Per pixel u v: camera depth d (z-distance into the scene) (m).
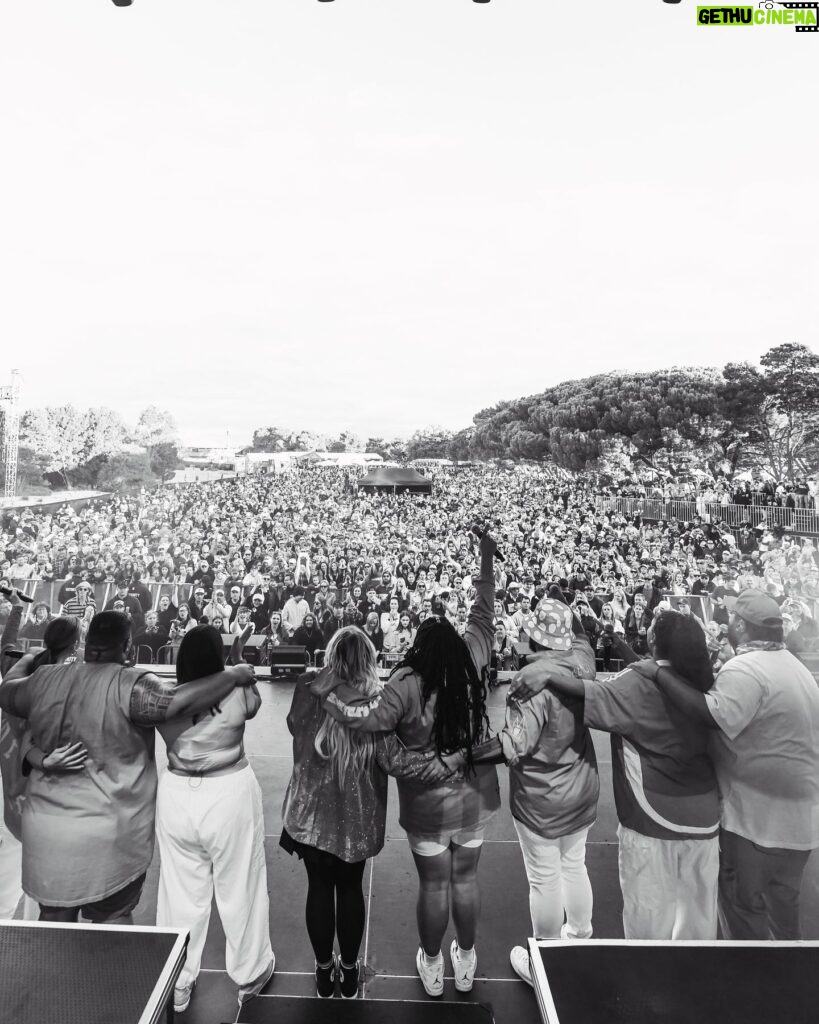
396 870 3.01
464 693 2.12
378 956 2.41
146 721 2.14
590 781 2.25
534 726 2.17
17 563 8.12
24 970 1.46
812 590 7.12
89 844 2.14
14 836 2.41
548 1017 1.35
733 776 2.21
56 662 2.33
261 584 7.89
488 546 2.71
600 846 3.24
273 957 2.31
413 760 2.10
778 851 2.17
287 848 2.17
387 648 7.47
